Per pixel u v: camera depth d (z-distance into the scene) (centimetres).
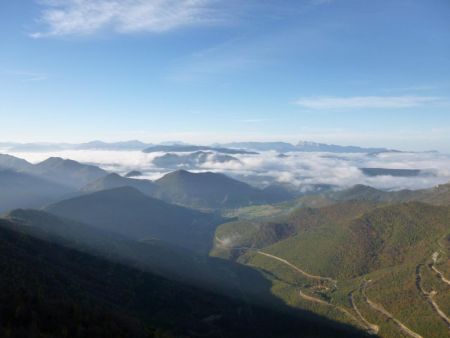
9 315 14962
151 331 19088
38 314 15462
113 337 16000
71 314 16500
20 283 17900
